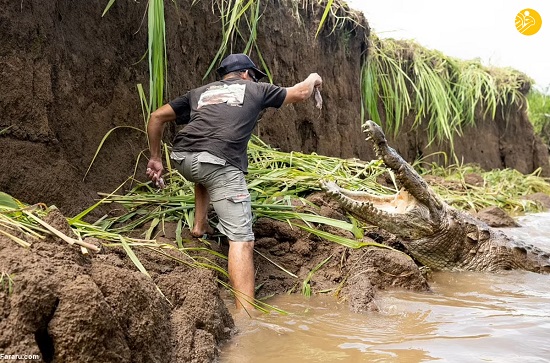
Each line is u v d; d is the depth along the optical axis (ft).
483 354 9.77
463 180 32.83
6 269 7.55
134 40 18.24
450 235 17.87
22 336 7.13
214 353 9.53
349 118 31.09
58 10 15.55
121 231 14.82
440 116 37.04
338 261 15.30
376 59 34.24
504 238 18.70
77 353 7.36
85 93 16.26
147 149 18.37
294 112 26.22
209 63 21.74
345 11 30.48
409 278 14.78
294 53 26.86
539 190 40.14
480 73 45.14
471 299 14.12
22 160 13.92
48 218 9.12
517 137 50.47
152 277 10.50
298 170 20.31
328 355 9.73
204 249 13.70
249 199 13.75
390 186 23.02
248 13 23.47
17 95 13.98
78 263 8.59
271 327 11.23
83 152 15.97
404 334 10.94
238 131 13.92
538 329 11.27
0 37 13.67
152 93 15.76
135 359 8.23
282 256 15.44
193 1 20.52
